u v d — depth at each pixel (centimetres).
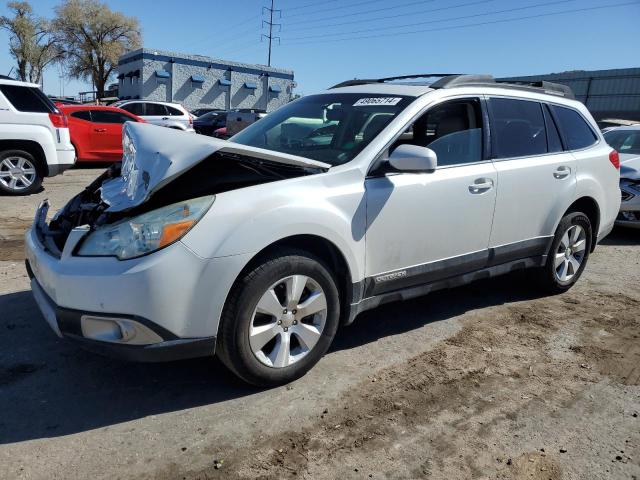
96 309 269
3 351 357
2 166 898
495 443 279
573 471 260
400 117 362
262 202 294
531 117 454
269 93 4594
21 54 5106
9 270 516
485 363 364
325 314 326
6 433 274
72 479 243
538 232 454
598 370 361
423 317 439
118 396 310
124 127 364
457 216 383
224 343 292
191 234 273
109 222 291
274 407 303
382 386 330
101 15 5006
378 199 338
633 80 3350
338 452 268
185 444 270
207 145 289
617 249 702
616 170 528
